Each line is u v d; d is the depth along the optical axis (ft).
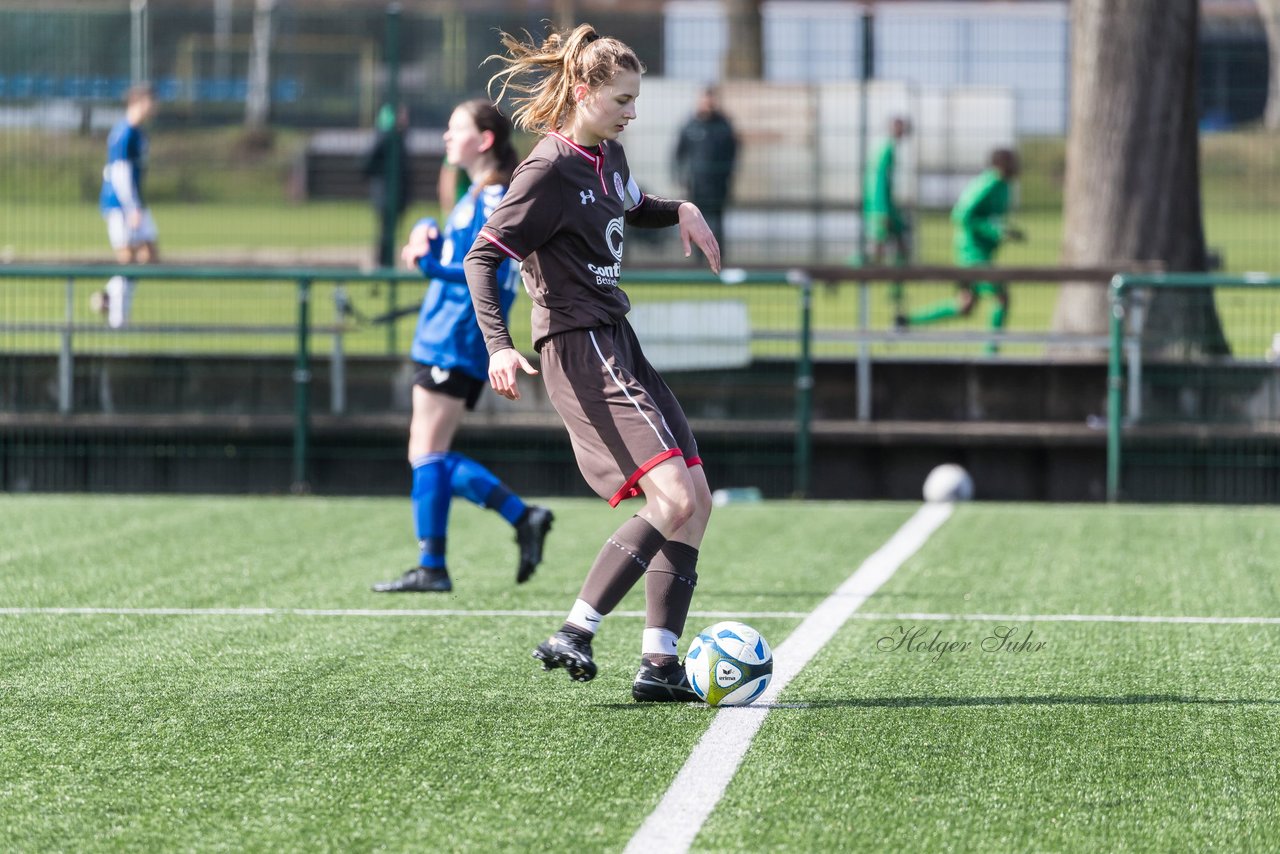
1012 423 136.77
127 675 61.16
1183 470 129.70
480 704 56.24
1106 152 156.97
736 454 131.13
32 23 166.61
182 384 133.18
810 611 76.38
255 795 45.09
